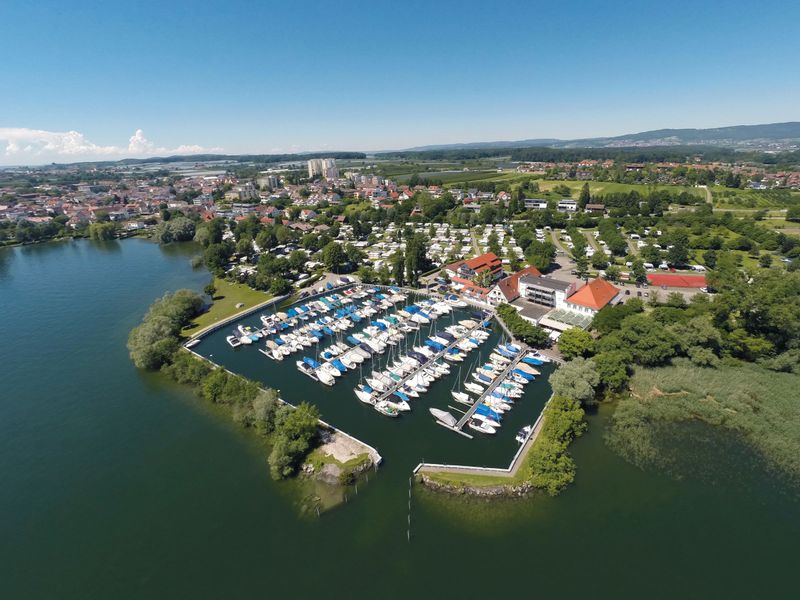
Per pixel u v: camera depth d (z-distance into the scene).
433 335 120.94
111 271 199.88
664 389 87.25
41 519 64.31
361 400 91.31
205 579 54.34
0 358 114.06
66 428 85.06
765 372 91.44
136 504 66.38
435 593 51.59
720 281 136.50
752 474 68.69
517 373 97.88
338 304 145.25
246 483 69.69
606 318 107.56
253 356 112.75
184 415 88.12
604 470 69.56
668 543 57.34
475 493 64.94
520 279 139.25
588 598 50.75
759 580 52.69
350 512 63.16
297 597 51.75
